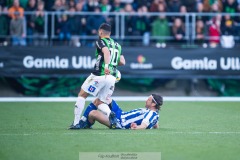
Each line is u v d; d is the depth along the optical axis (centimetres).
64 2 6694
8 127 3988
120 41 6662
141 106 5466
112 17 6681
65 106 5447
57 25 6619
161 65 6372
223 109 5275
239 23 6888
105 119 3738
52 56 6269
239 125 4166
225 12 6938
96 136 3484
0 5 6619
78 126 3781
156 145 3212
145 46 6356
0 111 5028
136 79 6519
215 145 3238
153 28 6681
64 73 6288
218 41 6731
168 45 6538
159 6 6762
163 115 4800
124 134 3547
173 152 3017
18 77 6381
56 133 3638
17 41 6588
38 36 6562
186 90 6606
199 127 4031
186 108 5344
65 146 3180
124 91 6506
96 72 3722
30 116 4672
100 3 6819
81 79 6425
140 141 3328
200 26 6731
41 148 3130
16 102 5816
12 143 3288
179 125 4147
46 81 6406
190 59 6406
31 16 6594
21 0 6619
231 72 6450
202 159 2838
